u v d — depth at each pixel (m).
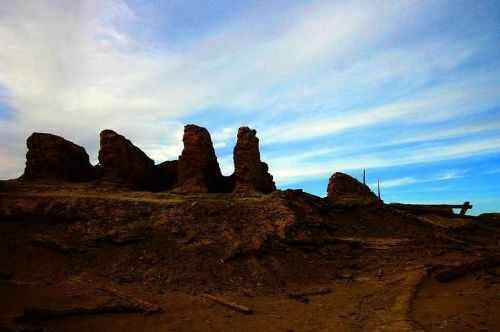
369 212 38.72
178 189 36.56
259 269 25.55
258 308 19.05
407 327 15.06
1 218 30.34
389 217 38.47
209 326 16.17
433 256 30.42
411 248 31.70
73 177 40.44
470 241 36.31
